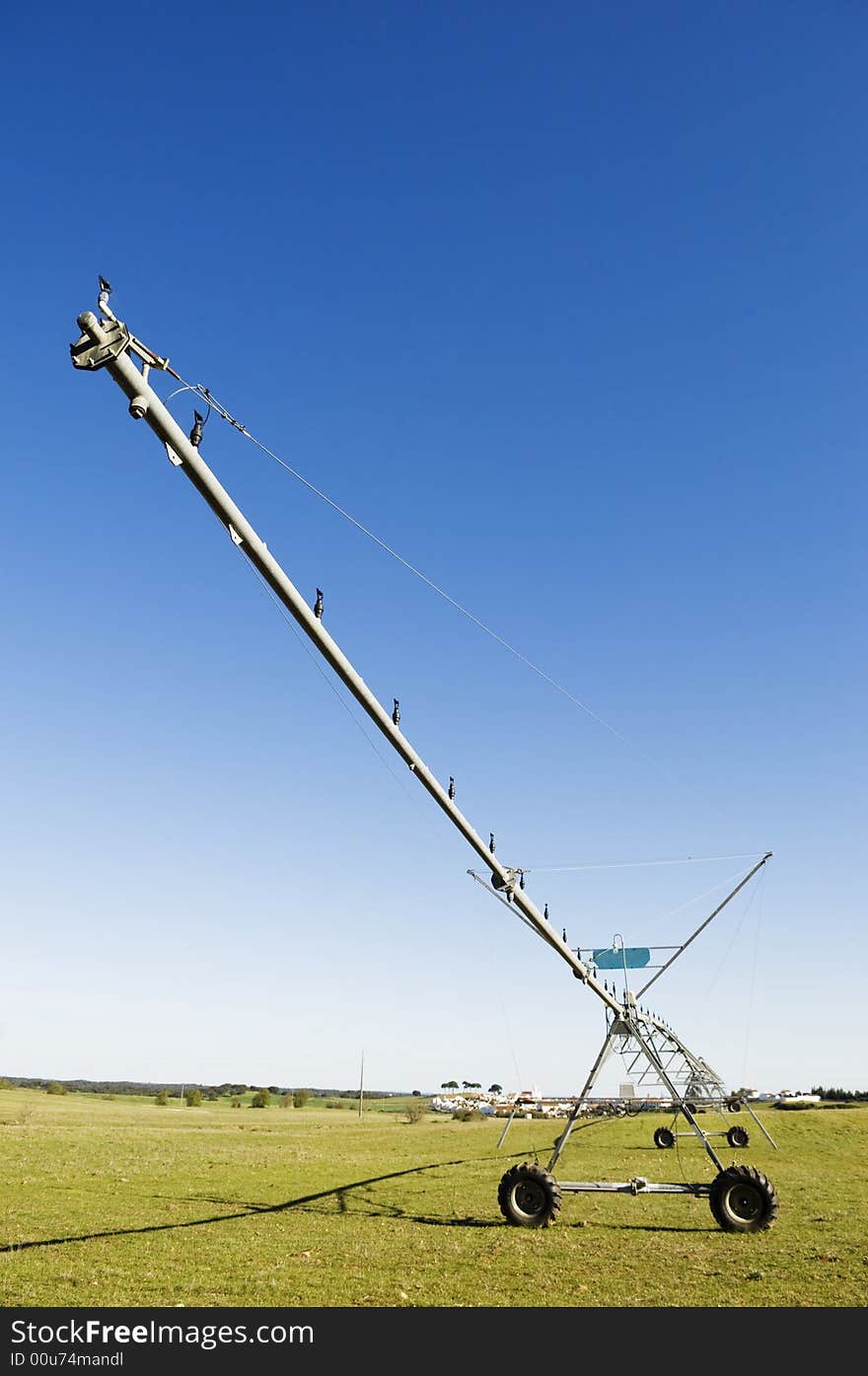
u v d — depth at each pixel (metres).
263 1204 20.11
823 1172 26.42
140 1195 21.55
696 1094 26.97
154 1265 13.03
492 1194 22.14
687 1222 17.00
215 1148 36.91
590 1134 43.44
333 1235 15.80
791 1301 11.00
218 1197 21.34
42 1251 13.98
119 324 8.25
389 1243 14.98
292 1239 15.35
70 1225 16.70
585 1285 11.86
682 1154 32.50
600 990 19.47
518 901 16.66
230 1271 12.66
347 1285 11.89
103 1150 33.34
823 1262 13.16
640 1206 19.31
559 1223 17.02
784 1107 62.97
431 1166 30.33
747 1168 16.25
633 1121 50.06
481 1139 43.31
